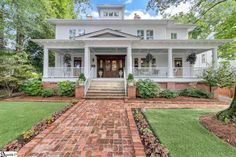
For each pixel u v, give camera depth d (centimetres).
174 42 1769
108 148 461
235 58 2212
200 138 531
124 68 2022
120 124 691
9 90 1772
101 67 2166
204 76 1645
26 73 1892
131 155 420
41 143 492
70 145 479
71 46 1808
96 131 603
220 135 552
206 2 930
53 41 1766
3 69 1719
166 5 949
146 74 1864
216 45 1775
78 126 662
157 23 2122
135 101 1342
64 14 2847
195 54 2094
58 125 675
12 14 1920
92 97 1505
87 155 419
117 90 1620
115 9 2338
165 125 668
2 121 718
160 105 1169
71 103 1194
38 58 2570
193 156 410
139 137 530
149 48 1812
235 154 422
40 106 1096
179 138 529
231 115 692
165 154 408
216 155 416
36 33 2309
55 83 1778
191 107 1091
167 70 1881
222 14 1216
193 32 1731
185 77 1772
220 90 1991
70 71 1838
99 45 1748
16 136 541
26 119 752
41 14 2105
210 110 980
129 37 1730
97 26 2147
